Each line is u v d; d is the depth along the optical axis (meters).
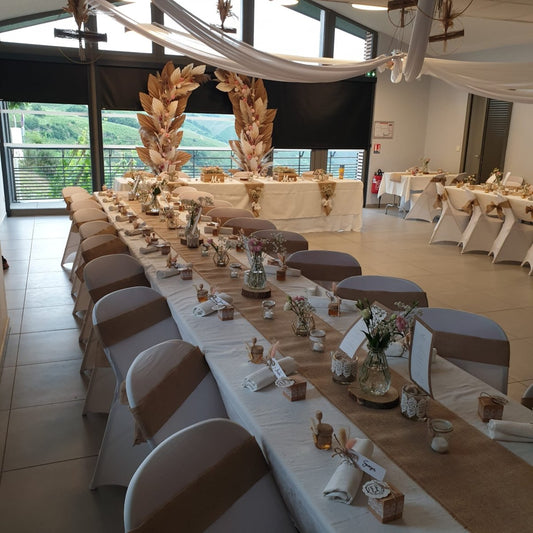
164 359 1.82
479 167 9.94
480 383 1.84
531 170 8.93
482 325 2.28
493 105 9.55
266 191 7.57
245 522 1.31
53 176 9.00
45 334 4.00
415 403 1.58
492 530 1.16
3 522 2.11
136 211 5.31
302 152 10.29
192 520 1.24
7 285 5.13
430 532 1.15
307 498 1.25
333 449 1.44
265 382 1.77
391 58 4.56
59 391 3.17
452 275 5.84
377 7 5.19
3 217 8.25
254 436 1.57
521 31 8.08
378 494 1.19
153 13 8.49
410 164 10.97
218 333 2.23
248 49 3.82
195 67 8.89
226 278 3.05
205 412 1.84
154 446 1.60
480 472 1.36
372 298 2.73
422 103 10.81
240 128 9.21
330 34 9.59
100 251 3.63
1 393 3.13
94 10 3.96
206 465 1.33
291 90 9.67
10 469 2.44
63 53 8.15
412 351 1.67
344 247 7.09
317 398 1.72
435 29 7.58
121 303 2.44
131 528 1.17
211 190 7.26
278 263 3.23
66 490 2.31
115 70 8.55
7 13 7.46
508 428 1.49
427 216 9.02
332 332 2.26
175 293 2.77
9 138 8.62
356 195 8.12
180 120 8.79
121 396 2.07
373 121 10.44
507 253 6.35
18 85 8.09
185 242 3.89
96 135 8.74
